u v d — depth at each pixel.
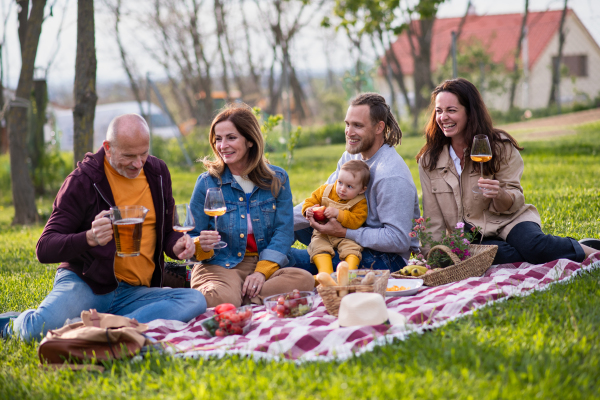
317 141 21.73
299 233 4.29
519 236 3.86
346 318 2.82
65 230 3.16
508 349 2.42
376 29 20.78
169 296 3.33
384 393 2.11
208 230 3.70
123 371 2.57
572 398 2.04
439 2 19.59
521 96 24.14
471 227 4.02
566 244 3.72
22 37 9.16
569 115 18.34
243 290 3.59
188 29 28.97
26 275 5.11
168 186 3.54
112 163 3.21
